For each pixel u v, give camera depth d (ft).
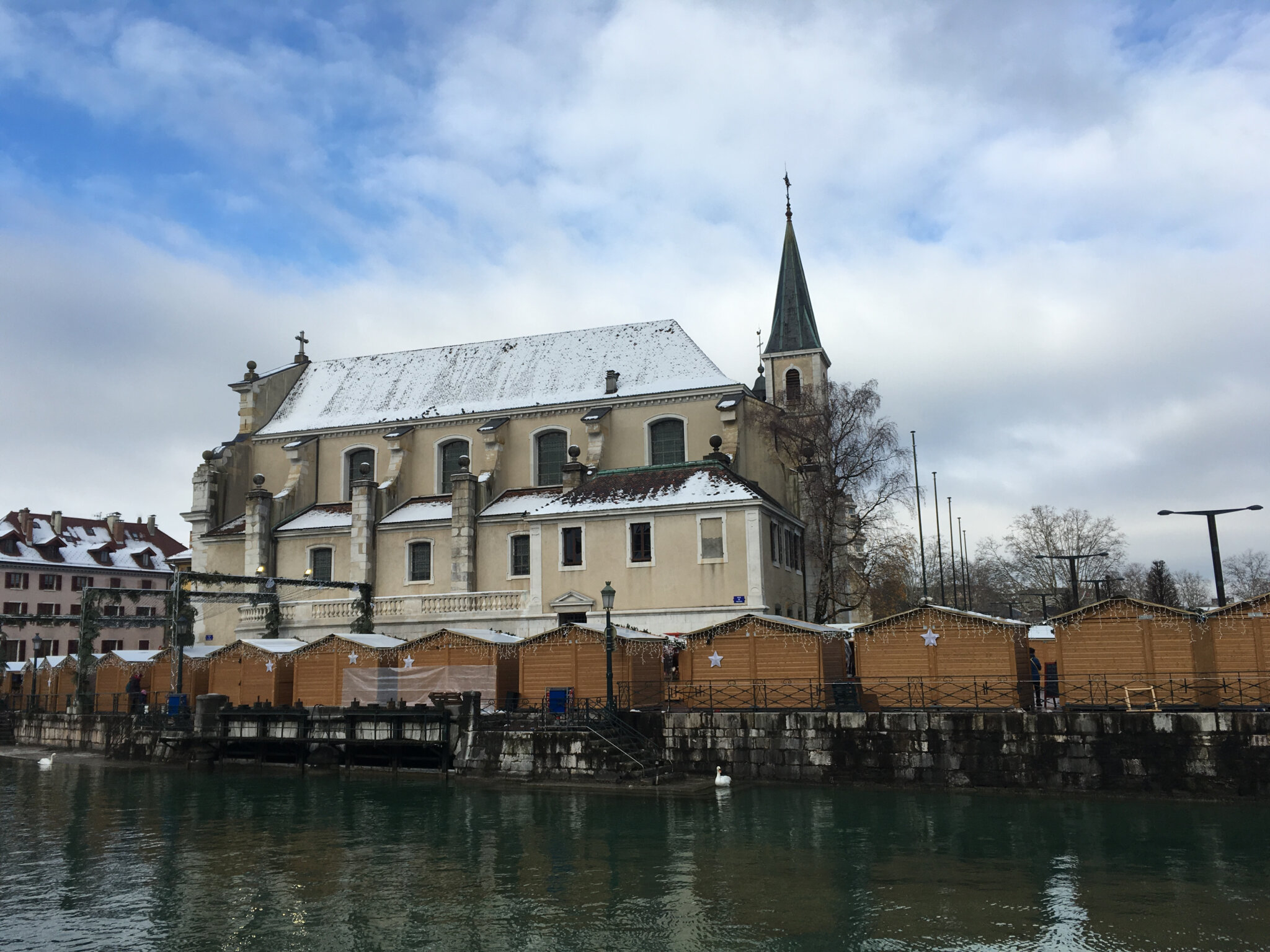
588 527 167.63
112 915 68.23
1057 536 350.02
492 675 137.90
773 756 118.52
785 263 233.76
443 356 240.53
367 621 179.42
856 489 186.39
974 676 119.55
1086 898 68.69
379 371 243.60
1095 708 112.68
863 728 115.14
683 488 166.50
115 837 94.22
